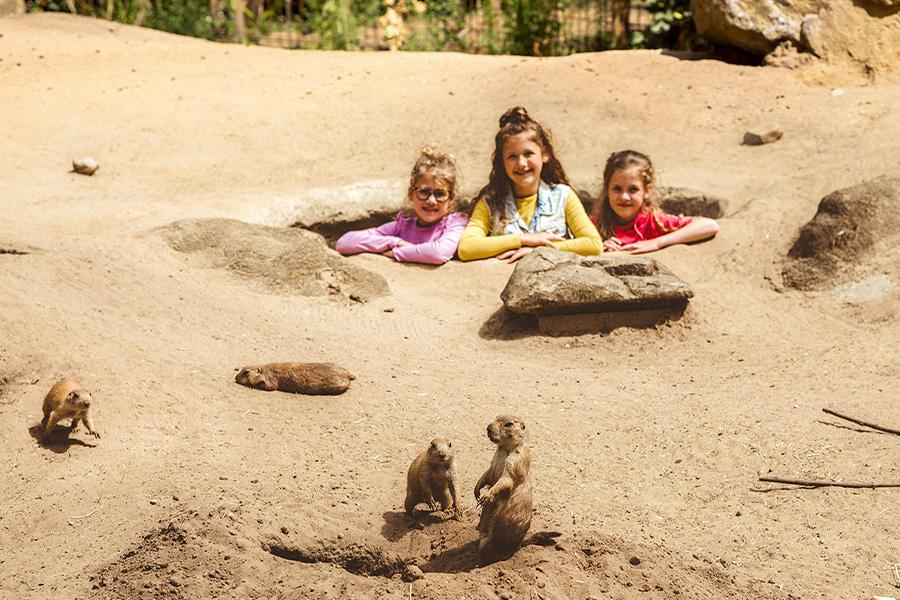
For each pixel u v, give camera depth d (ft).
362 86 48.78
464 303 30.58
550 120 44.27
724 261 32.65
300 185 39.24
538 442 21.50
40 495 18.80
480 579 15.80
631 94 46.29
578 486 19.60
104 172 39.47
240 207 35.27
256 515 17.07
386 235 35.22
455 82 48.78
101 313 25.55
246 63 52.85
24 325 23.76
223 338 25.59
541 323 27.94
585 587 15.75
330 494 18.51
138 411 21.58
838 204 31.99
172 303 26.96
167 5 67.56
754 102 45.11
